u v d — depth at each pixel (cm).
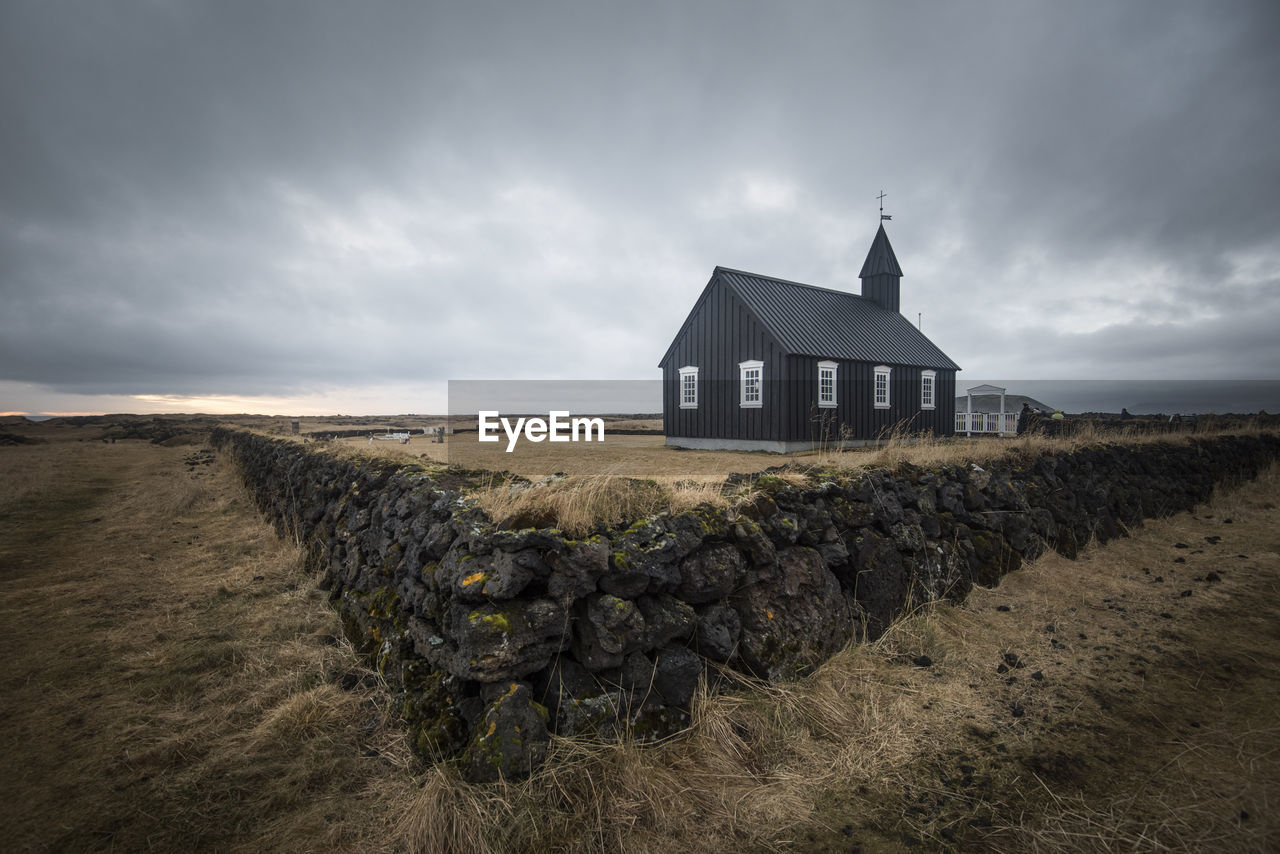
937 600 660
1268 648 565
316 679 534
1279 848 316
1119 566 828
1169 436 1323
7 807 365
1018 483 874
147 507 1375
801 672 497
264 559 927
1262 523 1034
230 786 387
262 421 5544
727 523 507
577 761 371
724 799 366
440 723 392
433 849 321
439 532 487
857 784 388
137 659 571
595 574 416
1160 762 399
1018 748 422
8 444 3769
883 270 2798
